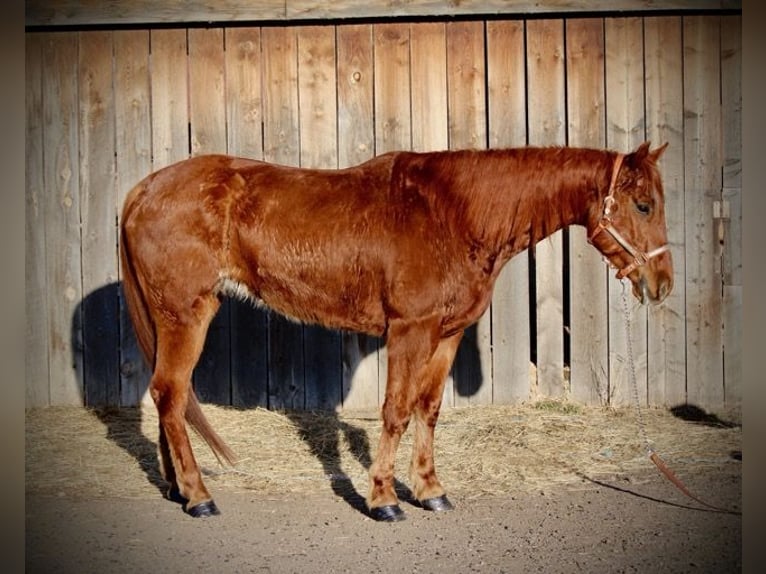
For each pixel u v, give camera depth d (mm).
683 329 6348
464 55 6312
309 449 5629
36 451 5566
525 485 4930
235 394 6453
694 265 6324
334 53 6324
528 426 5934
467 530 4234
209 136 6375
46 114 6395
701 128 6293
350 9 6137
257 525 4332
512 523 4328
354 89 6332
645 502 4633
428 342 4352
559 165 4484
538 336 6398
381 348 6391
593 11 6137
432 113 6340
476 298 4484
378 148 6352
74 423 6141
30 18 6176
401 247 4352
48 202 6422
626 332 6254
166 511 4555
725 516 4402
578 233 6348
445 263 4375
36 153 6398
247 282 4633
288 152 6367
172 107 6375
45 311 6453
